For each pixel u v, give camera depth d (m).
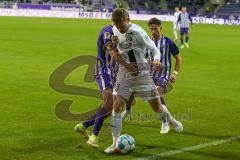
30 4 105.62
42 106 17.56
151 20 14.48
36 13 104.50
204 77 26.61
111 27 12.34
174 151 12.41
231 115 17.27
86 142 13.02
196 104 19.14
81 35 55.78
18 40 46.03
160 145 12.98
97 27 73.38
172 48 14.46
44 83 22.38
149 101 12.48
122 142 11.98
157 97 12.44
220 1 119.69
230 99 20.39
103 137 13.56
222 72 28.86
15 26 69.06
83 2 114.38
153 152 12.27
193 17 108.81
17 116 15.94
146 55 13.04
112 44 11.80
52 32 59.78
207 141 13.52
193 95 21.06
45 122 15.22
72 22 86.50
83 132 12.90
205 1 120.00
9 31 58.53
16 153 11.87
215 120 16.41
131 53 11.70
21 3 108.00
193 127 15.27
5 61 29.92
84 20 95.81
